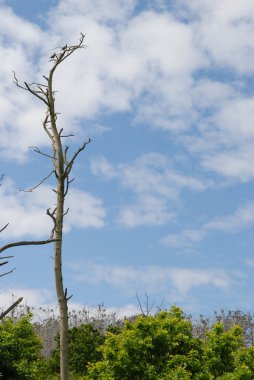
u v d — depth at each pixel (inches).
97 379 872.9
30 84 642.8
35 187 599.8
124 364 842.2
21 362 1020.5
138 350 852.0
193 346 895.7
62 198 624.4
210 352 864.3
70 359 1266.0
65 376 597.0
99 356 1269.7
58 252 613.0
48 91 645.3
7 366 1018.1
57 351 1298.0
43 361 1254.9
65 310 610.5
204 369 855.7
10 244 153.2
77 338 1302.9
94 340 1295.5
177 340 885.8
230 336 870.4
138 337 866.8
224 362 858.1
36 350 1064.2
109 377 842.2
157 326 886.4
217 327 893.2
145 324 879.1
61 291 612.1
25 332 1057.5
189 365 851.4
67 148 634.8
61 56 648.4
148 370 834.2
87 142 637.3
